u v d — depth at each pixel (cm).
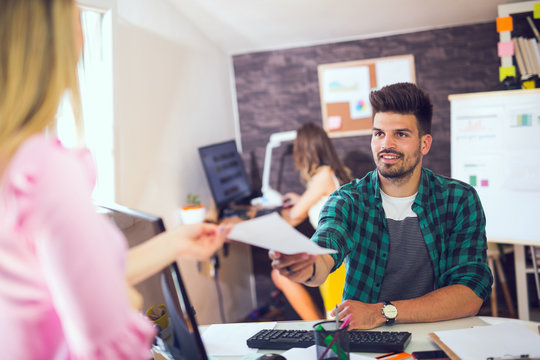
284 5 337
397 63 393
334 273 225
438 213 153
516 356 109
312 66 409
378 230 155
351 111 406
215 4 330
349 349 118
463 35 379
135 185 282
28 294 60
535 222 292
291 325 147
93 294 56
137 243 93
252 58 418
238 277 410
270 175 426
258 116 424
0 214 60
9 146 62
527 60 318
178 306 91
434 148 394
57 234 56
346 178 344
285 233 90
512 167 296
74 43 65
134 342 59
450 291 142
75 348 58
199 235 82
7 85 61
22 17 61
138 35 287
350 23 369
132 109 280
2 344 61
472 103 307
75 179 60
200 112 364
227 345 136
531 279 367
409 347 124
